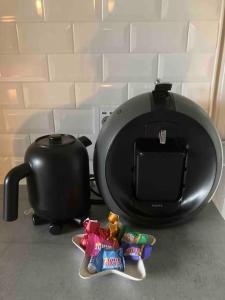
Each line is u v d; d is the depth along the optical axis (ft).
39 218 2.22
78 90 2.83
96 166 2.10
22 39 2.65
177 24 2.57
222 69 2.69
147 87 2.80
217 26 2.57
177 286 1.71
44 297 1.63
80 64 2.73
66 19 2.58
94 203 2.49
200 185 2.12
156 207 2.15
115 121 1.98
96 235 1.90
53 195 2.04
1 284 1.73
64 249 2.00
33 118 2.95
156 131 1.96
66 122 2.96
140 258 1.83
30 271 1.82
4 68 2.76
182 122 1.91
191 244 2.06
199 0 2.50
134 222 2.18
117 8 2.53
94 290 1.68
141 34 2.61
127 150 2.02
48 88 2.83
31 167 2.02
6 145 3.07
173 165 1.99
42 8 2.55
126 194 2.14
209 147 1.98
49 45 2.67
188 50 2.66
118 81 2.78
